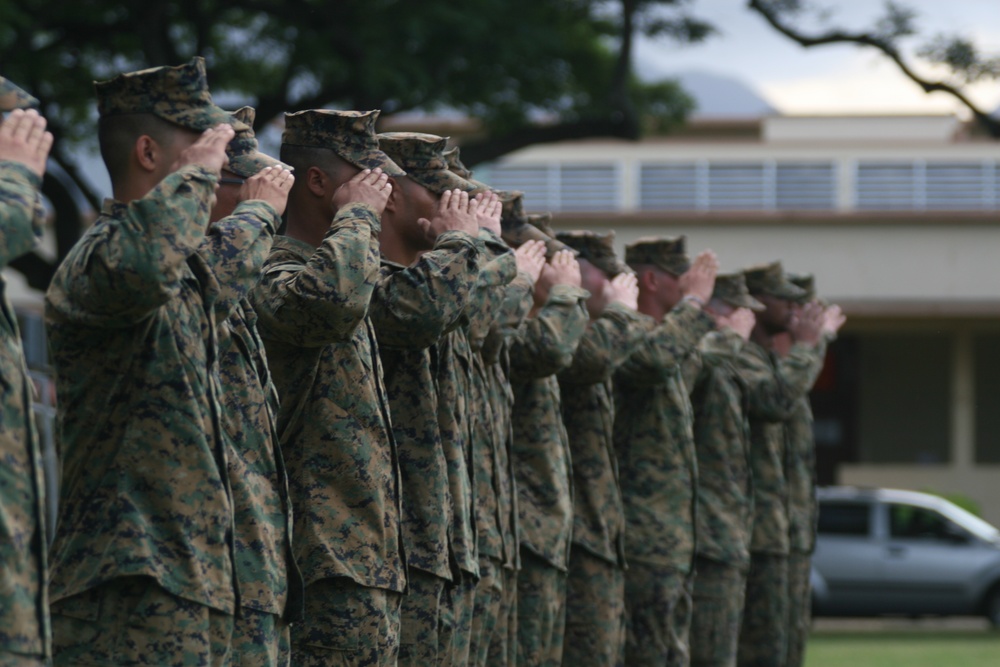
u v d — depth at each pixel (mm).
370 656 11586
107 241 9398
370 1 34688
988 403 62438
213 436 9812
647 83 46312
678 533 19062
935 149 67375
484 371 15227
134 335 9672
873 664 30844
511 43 35906
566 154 68188
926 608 42719
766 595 23031
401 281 12648
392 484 11906
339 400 11711
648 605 18953
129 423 9641
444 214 13352
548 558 16344
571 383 17766
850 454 62938
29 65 36406
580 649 17672
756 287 23500
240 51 41906
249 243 10477
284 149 12734
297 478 11617
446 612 13289
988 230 57906
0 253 8477
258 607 10195
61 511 9773
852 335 62812
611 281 18391
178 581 9453
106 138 10391
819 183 67812
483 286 14086
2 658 8094
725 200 67812
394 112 37500
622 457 19281
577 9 39688
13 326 8578
